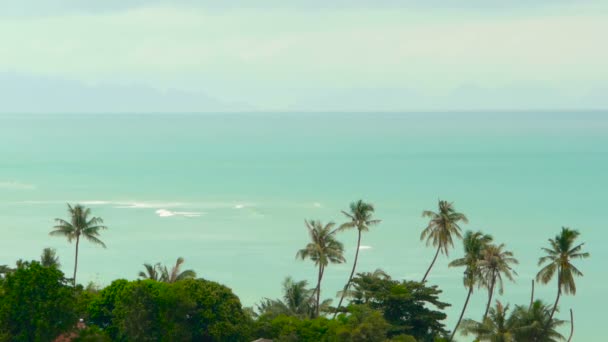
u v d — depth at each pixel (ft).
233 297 278.26
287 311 328.08
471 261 327.47
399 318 290.76
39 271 243.81
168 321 259.80
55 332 240.32
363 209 378.53
